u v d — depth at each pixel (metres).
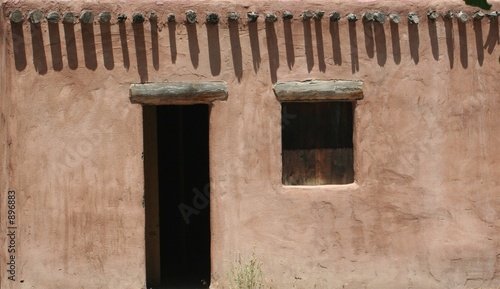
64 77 10.39
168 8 10.51
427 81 10.95
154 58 10.51
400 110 10.91
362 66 10.83
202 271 13.03
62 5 10.37
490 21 11.05
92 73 10.42
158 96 10.48
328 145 10.95
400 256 10.89
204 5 10.58
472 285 11.04
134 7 10.45
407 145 10.92
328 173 10.95
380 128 10.88
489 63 11.08
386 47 10.88
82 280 10.41
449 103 11.00
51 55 10.38
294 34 10.71
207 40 10.59
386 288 10.85
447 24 10.99
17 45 10.34
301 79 10.72
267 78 10.68
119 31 10.45
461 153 11.02
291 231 10.70
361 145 10.84
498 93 11.10
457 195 11.00
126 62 10.47
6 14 10.31
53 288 10.38
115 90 10.46
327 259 10.75
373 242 10.84
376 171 10.86
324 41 10.76
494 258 11.06
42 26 10.35
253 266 10.53
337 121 10.98
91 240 10.42
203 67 10.59
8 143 10.34
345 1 10.80
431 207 10.95
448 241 10.98
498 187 11.09
